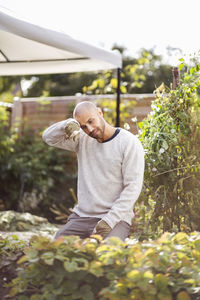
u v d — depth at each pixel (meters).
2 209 7.12
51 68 5.66
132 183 2.71
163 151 3.16
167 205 3.24
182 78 3.44
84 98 7.54
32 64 5.66
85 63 5.48
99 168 2.86
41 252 2.23
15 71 5.82
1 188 7.39
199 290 2.10
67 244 2.26
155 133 3.24
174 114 3.30
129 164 2.75
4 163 7.39
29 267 2.23
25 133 8.08
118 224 2.73
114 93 6.80
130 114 6.27
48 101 7.83
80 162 2.97
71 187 7.70
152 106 3.41
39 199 7.37
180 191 3.24
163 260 2.14
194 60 3.36
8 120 8.19
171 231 3.21
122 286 2.06
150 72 12.77
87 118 2.79
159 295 2.04
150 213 3.32
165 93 3.43
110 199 2.83
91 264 2.12
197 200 3.22
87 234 2.88
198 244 2.35
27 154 7.64
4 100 8.34
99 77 7.12
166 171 3.19
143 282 1.99
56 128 3.02
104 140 2.87
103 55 5.03
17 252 2.92
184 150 3.19
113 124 6.34
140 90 12.73
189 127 3.21
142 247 2.23
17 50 5.34
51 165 7.80
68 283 2.16
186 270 2.11
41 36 4.23
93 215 2.86
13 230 4.83
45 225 5.20
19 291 2.26
